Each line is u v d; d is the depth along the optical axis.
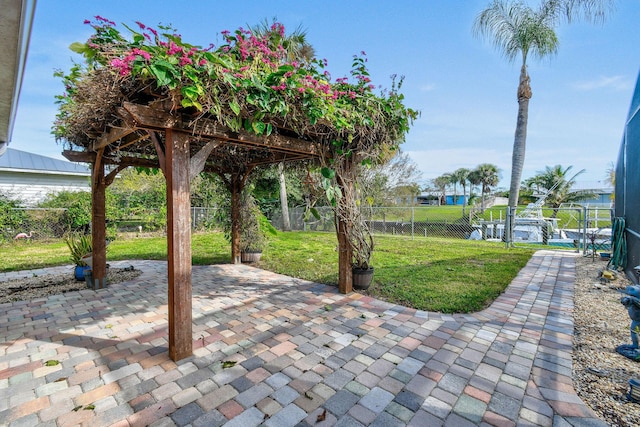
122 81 2.07
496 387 2.10
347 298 4.01
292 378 2.20
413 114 3.97
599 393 2.02
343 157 3.96
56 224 10.16
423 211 23.73
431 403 1.94
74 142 3.98
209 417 1.81
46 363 2.41
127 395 2.01
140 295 4.16
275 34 3.13
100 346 2.70
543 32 10.05
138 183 11.62
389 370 2.31
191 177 2.51
